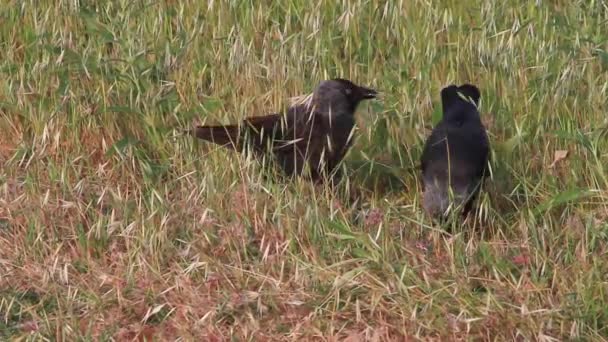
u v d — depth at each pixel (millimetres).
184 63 13789
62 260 11055
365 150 12242
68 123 12875
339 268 10477
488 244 10703
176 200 11852
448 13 14070
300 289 10320
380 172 12172
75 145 12758
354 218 11602
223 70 13523
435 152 11242
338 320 10000
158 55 13805
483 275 10492
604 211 11234
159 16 14477
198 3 15023
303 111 12047
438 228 10797
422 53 13523
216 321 10070
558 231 11055
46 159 12531
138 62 13344
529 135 12242
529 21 13312
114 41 13719
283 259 10781
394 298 10031
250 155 11875
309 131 11945
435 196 11117
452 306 9953
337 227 10812
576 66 12805
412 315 9719
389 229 11094
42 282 10719
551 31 13828
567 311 9766
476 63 13289
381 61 13969
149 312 10125
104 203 11984
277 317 10125
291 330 9891
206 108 12836
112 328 10047
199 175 12109
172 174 12289
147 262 10867
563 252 10625
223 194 11578
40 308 10414
